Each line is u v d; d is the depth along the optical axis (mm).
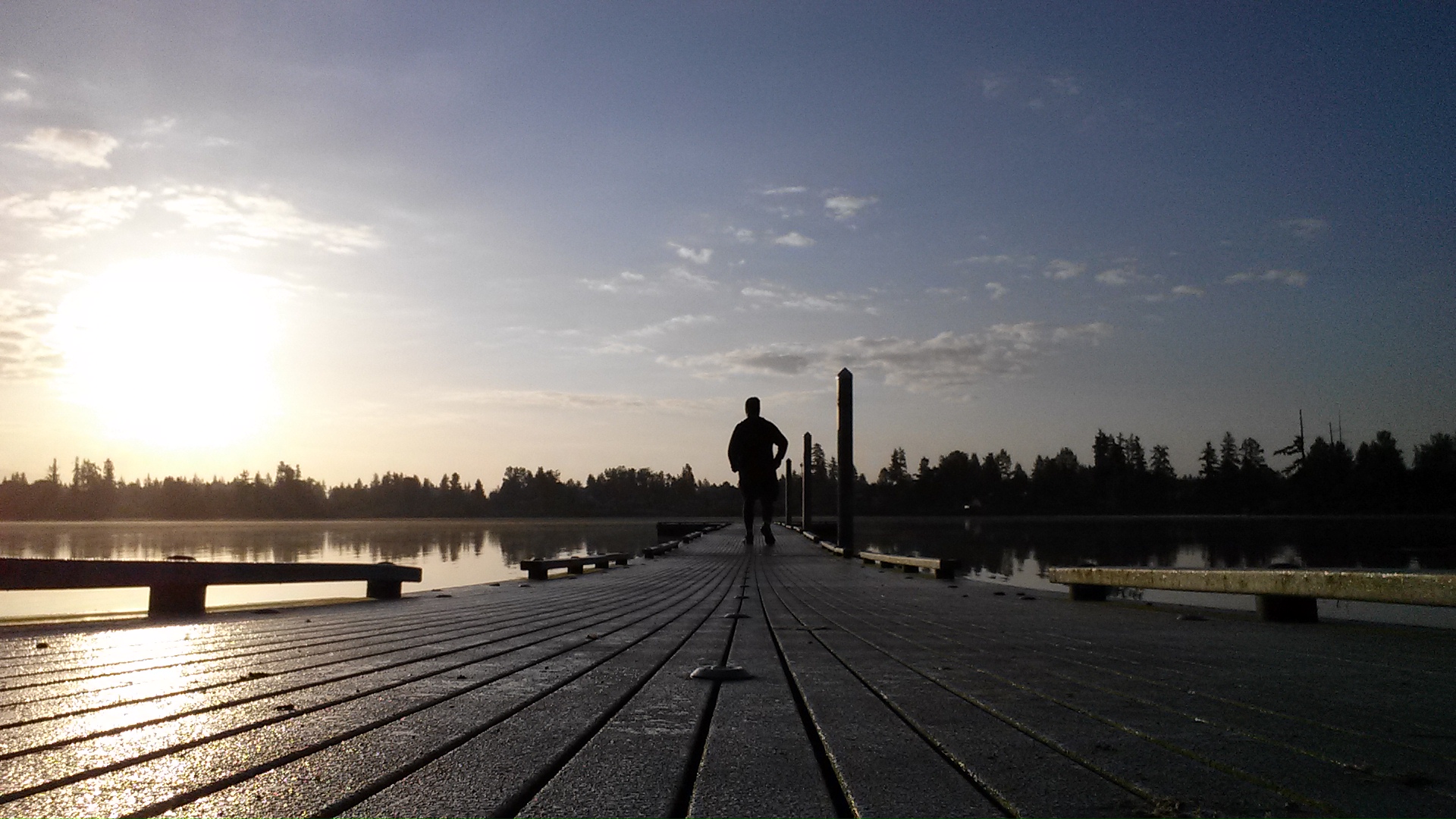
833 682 3420
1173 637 4938
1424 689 3230
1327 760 2213
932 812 1808
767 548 17359
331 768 2121
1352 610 7973
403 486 121312
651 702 2988
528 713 2799
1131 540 29938
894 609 6777
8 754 2238
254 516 119812
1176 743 2393
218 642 4648
